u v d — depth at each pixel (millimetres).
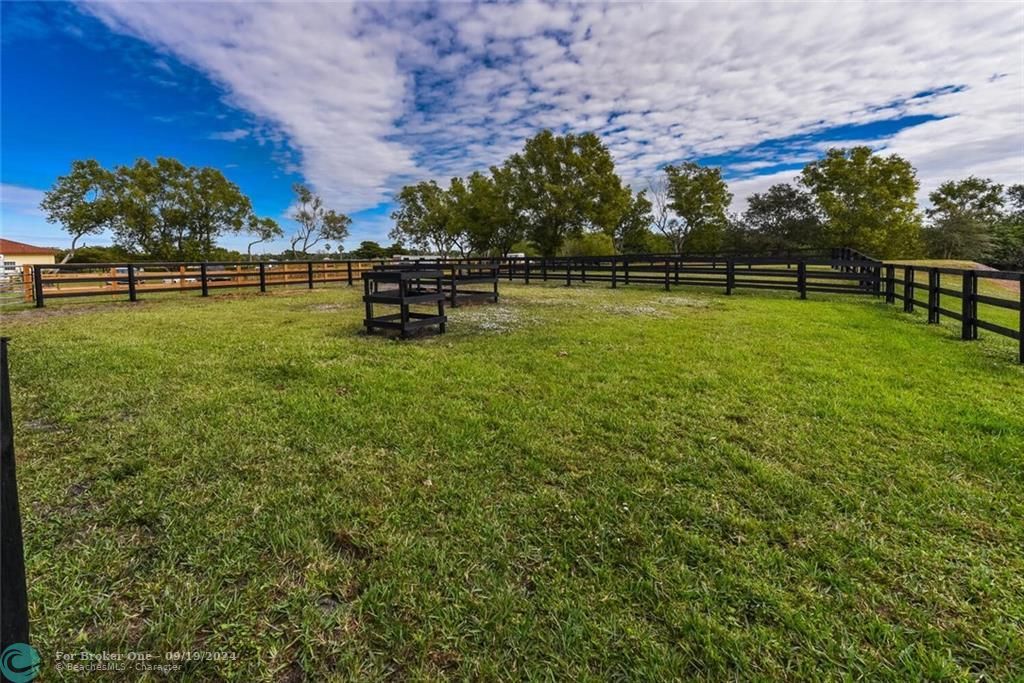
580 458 2576
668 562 1731
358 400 3521
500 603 1527
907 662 1294
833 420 3086
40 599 1548
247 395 3641
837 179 27828
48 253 35875
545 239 30375
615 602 1531
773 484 2273
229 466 2504
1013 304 4766
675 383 3949
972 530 1901
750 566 1700
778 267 22500
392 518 2023
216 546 1844
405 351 5285
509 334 6359
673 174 36344
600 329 6707
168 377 4137
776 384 3895
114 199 30375
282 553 1800
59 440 2822
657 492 2219
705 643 1361
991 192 41125
